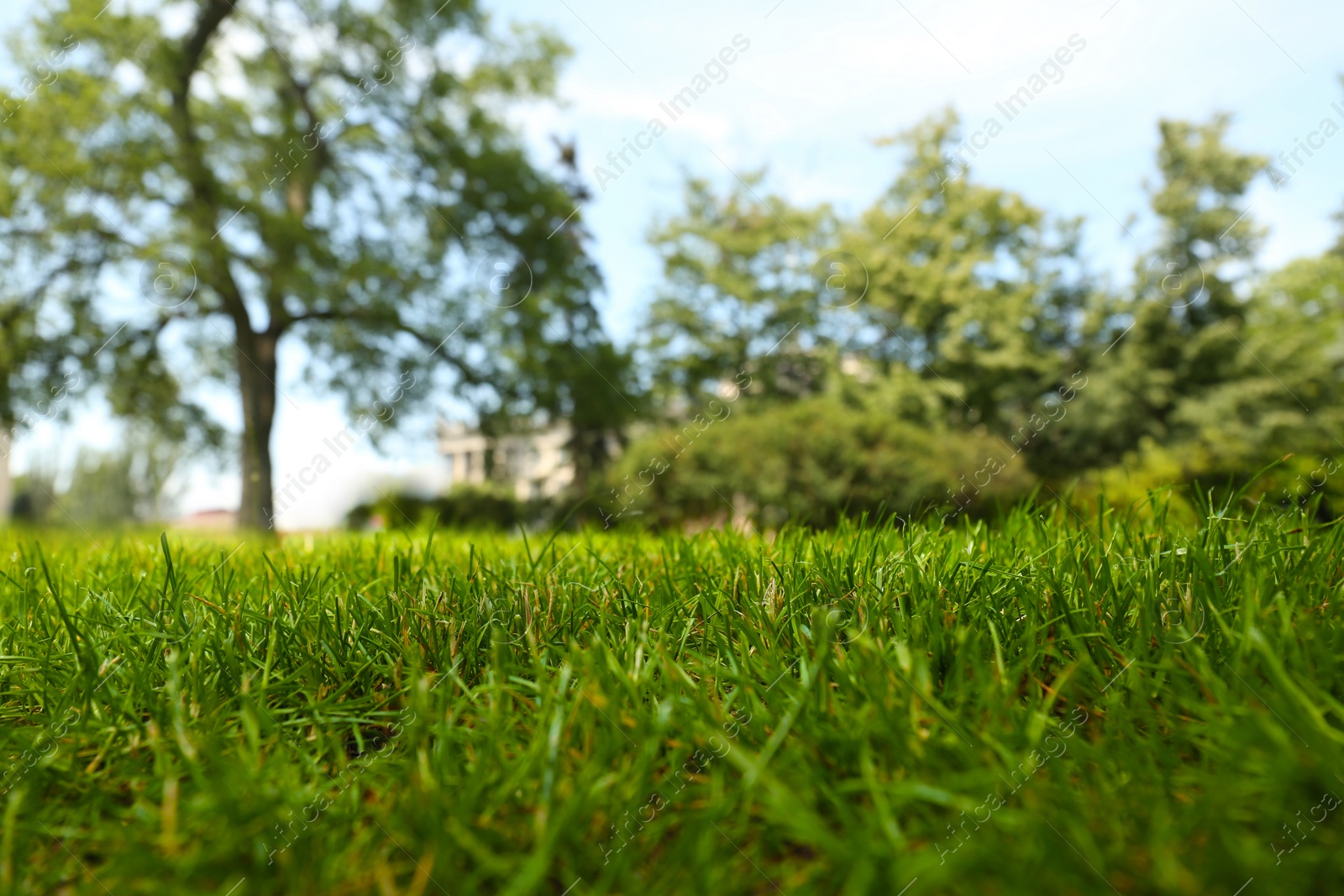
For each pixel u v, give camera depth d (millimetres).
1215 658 1062
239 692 1140
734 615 1373
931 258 16562
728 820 836
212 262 11859
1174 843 729
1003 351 15328
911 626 1198
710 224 16641
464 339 14062
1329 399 13773
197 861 754
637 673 1114
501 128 15211
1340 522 1417
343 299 13398
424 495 13617
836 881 708
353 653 1368
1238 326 15359
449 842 771
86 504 11312
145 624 1453
